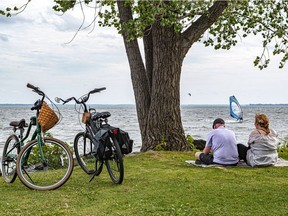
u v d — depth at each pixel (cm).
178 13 1174
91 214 583
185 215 570
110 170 796
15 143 807
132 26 1152
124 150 769
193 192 704
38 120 744
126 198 666
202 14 1266
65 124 5997
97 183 791
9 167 820
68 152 759
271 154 977
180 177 836
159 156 1133
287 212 591
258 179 821
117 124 6125
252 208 610
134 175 861
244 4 1399
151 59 1354
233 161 972
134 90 1345
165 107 1271
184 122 6919
